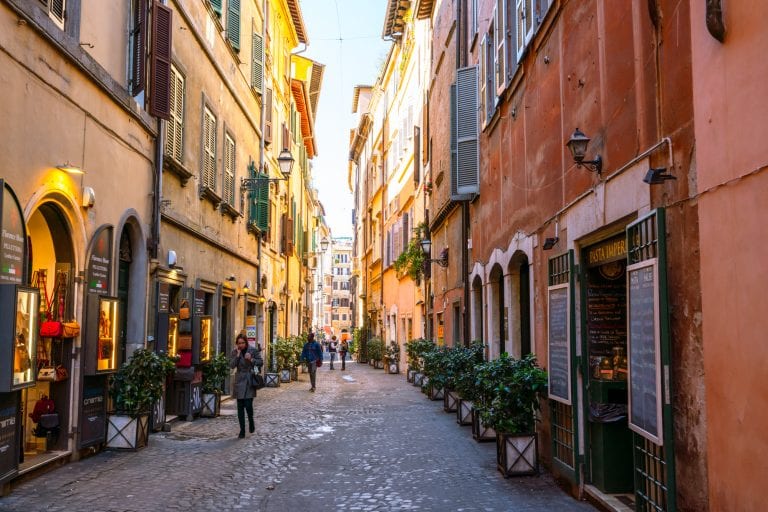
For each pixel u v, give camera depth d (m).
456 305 18.80
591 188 7.25
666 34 5.42
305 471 9.12
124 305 11.52
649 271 5.57
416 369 24.25
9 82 7.32
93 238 9.52
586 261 7.74
